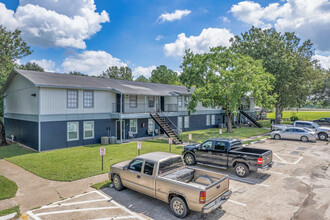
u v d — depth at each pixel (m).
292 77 34.09
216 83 23.16
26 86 18.70
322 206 7.32
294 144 19.41
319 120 35.03
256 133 27.12
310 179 10.09
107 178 10.14
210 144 11.52
